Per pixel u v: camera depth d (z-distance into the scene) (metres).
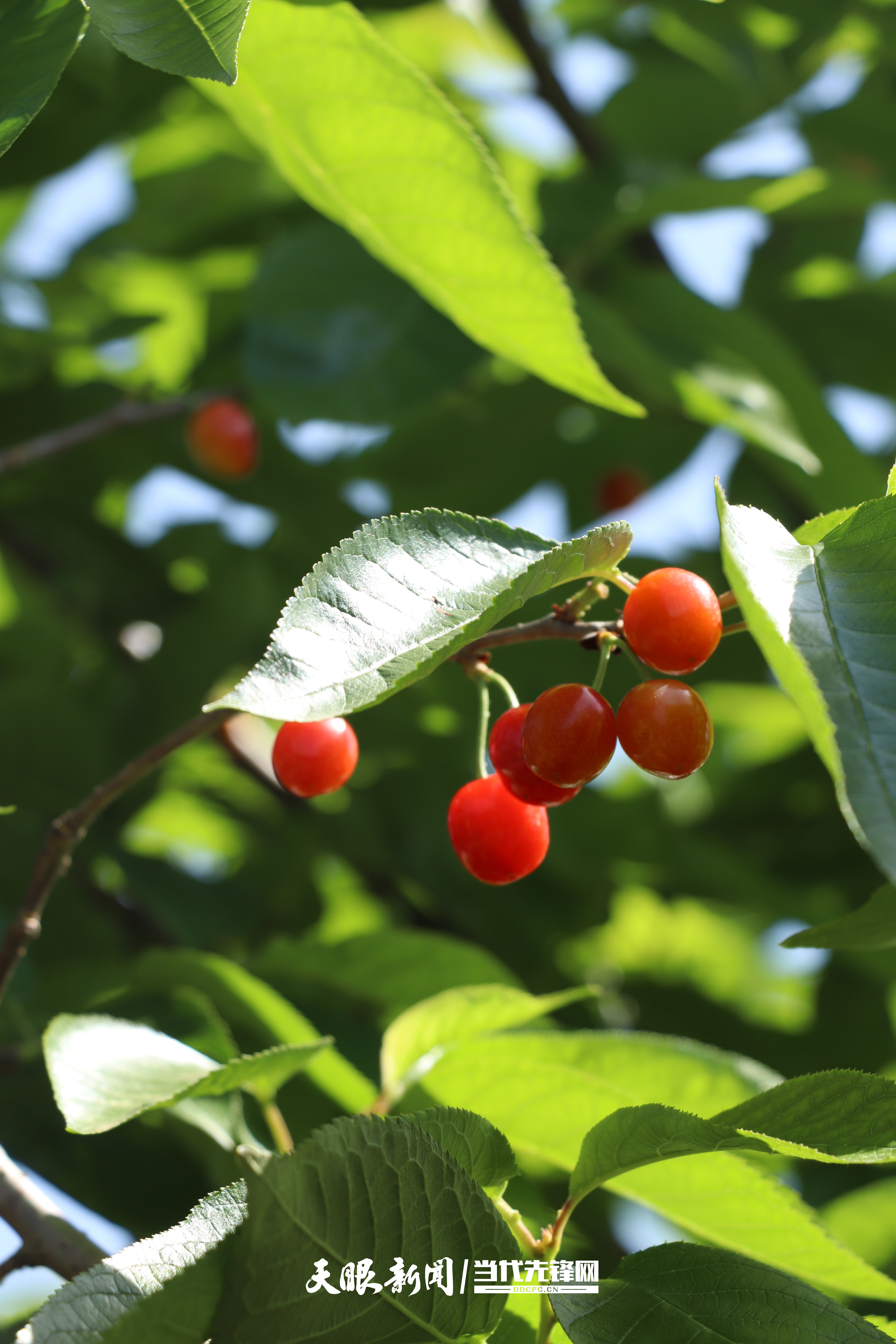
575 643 1.29
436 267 0.87
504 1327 0.78
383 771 1.42
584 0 1.62
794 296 1.48
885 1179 1.12
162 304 1.61
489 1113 0.86
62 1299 0.75
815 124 1.45
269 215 1.49
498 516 1.52
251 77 0.84
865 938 0.77
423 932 1.14
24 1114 0.94
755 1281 0.77
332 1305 0.76
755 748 1.75
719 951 1.83
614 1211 1.17
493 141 1.43
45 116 1.15
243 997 0.92
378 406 1.09
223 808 1.55
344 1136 0.76
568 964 1.54
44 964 1.25
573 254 1.20
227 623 1.34
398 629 0.75
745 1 1.44
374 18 1.33
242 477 1.35
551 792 0.80
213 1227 0.76
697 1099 0.88
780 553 0.75
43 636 1.62
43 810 1.31
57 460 1.42
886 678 0.73
